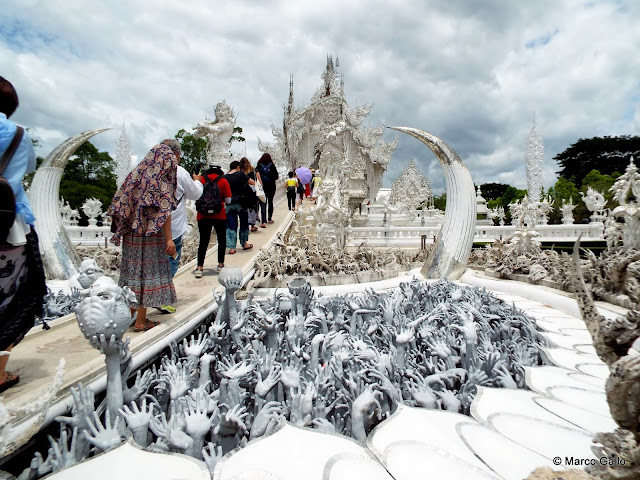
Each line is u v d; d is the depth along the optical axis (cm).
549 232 2039
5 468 261
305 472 212
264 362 345
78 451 242
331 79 3888
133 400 290
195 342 377
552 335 496
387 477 209
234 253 966
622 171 5644
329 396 329
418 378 341
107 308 258
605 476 174
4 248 278
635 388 165
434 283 768
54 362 338
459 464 220
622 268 602
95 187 4256
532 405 296
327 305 582
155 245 422
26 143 293
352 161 3456
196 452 254
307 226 1434
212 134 2091
